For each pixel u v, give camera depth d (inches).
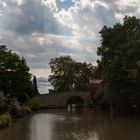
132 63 2933.1
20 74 3688.5
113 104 3809.1
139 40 2957.7
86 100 5354.3
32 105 4512.8
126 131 2127.2
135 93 2950.3
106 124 2564.0
